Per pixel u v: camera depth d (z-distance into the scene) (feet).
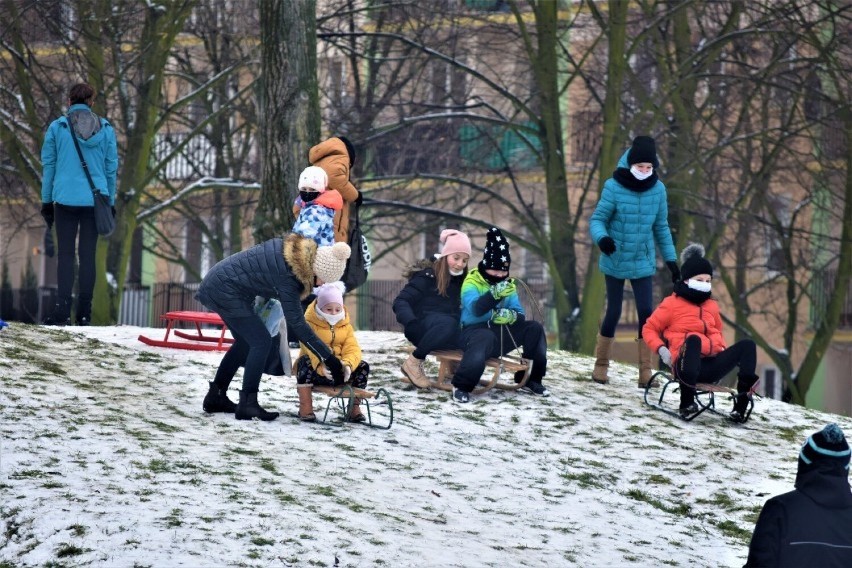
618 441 68.08
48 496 45.29
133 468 50.34
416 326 74.23
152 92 145.28
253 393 62.69
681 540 52.54
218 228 186.70
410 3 156.46
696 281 73.72
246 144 177.99
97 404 61.62
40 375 65.87
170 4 142.00
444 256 74.54
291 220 92.07
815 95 147.23
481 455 62.18
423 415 68.74
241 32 169.27
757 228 170.50
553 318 223.10
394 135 175.63
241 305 60.75
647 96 148.46
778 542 35.32
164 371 72.18
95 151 84.43
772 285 193.88
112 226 85.46
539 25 153.48
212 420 61.82
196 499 46.93
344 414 66.08
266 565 40.91
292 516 46.11
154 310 225.15
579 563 46.39
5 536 42.39
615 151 145.07
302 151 92.02
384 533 45.88
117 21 142.82
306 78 92.38
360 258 76.54
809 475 35.91
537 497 55.98
